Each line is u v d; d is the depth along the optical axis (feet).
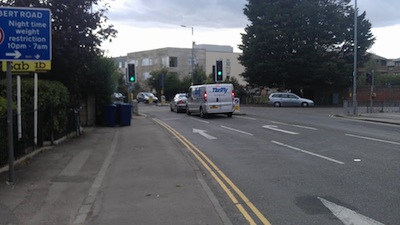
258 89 193.26
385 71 341.21
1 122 29.66
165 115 101.96
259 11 169.48
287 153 39.11
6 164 30.81
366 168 31.22
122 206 21.70
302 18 162.30
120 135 56.59
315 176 28.78
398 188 25.03
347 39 166.81
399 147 41.91
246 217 19.92
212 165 33.83
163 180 27.91
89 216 20.01
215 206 21.52
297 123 72.84
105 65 72.28
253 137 52.54
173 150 42.11
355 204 21.75
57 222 19.04
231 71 298.35
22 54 26.25
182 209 21.01
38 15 26.61
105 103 73.41
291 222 19.04
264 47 164.04
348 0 166.81
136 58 295.48
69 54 53.98
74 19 54.65
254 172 30.63
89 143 47.14
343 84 169.58
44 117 43.19
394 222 18.81
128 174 29.94
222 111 88.84
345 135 53.11
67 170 30.91
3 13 25.99
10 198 22.86
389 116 92.17
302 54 162.30
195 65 252.83
